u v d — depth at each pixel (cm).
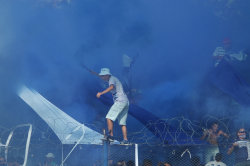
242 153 722
